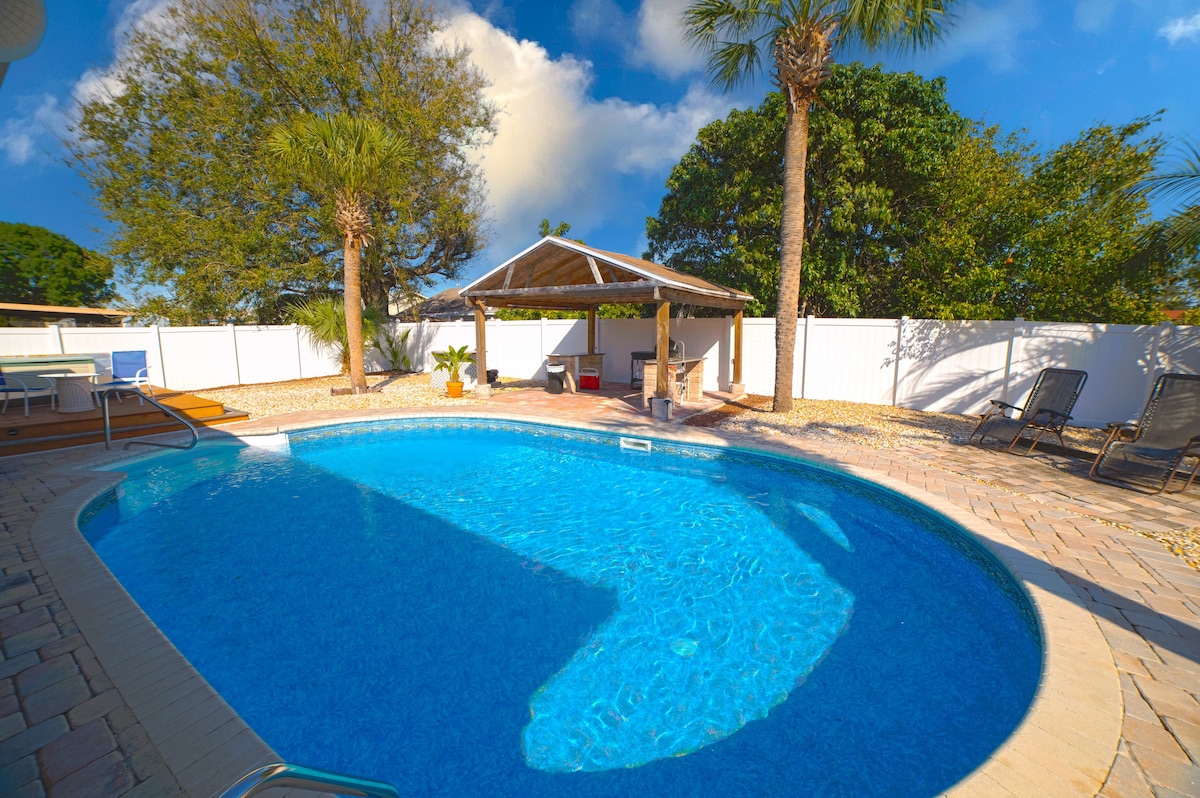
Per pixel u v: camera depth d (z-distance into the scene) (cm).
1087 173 1077
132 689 278
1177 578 394
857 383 1202
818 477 718
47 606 364
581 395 1350
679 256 1903
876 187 1423
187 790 214
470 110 2219
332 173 1208
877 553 530
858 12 870
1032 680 338
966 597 445
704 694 329
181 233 1788
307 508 646
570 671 351
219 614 416
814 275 1493
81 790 214
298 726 302
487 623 406
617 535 572
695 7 985
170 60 1783
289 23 1870
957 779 263
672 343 1346
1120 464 627
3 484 649
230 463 841
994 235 1211
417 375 1806
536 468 819
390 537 564
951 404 1079
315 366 1722
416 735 296
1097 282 1063
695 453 854
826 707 316
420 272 2473
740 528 590
